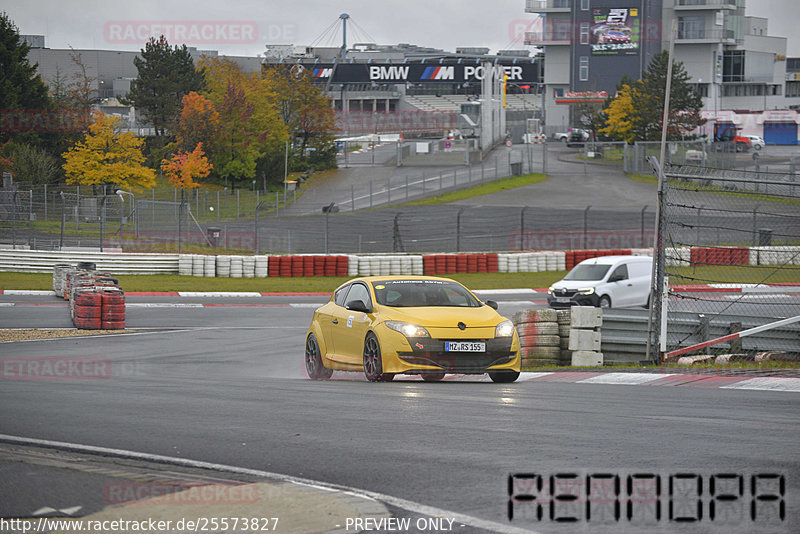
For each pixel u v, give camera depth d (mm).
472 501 10883
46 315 50969
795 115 196250
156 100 175500
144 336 41875
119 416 17312
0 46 142875
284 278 78000
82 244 85438
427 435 14898
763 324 31078
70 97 154625
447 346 22406
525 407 17953
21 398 20031
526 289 71250
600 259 56562
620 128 181250
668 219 29438
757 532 9609
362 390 21141
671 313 31219
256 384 23078
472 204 127375
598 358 30000
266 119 156125
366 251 93688
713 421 16016
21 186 118562
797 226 94312
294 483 11828
